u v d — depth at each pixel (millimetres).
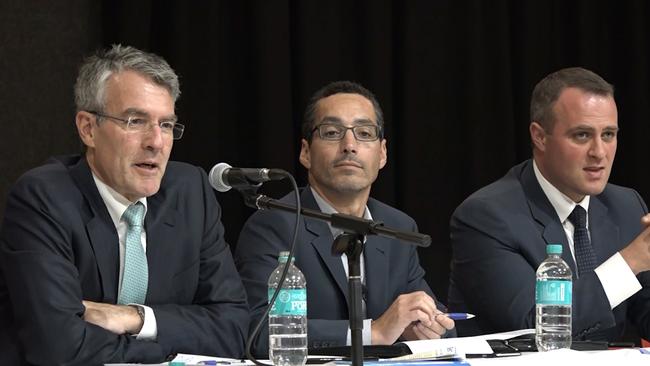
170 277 6965
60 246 6508
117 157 6625
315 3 11703
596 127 8000
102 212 6746
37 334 6223
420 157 12133
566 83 8133
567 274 7695
